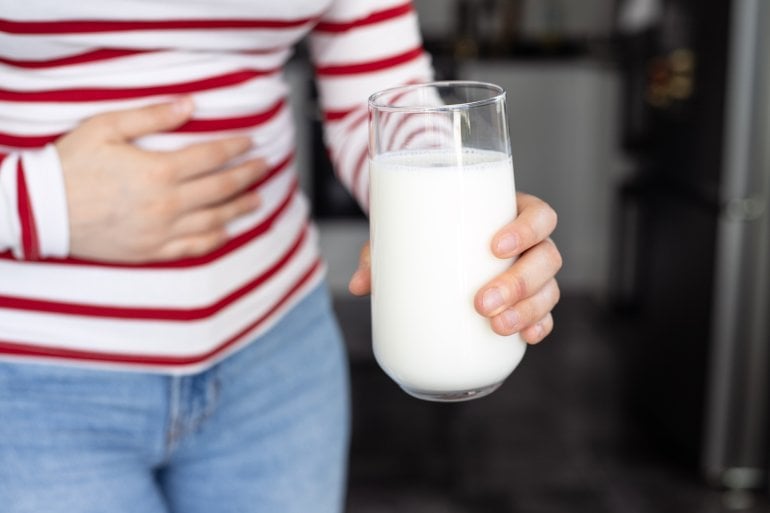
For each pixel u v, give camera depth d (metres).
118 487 0.81
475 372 0.67
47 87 0.75
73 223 0.73
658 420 2.03
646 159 2.19
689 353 1.87
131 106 0.76
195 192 0.76
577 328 2.72
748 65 1.65
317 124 2.97
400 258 0.66
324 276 0.93
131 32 0.74
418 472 1.86
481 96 0.69
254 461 0.87
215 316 0.80
